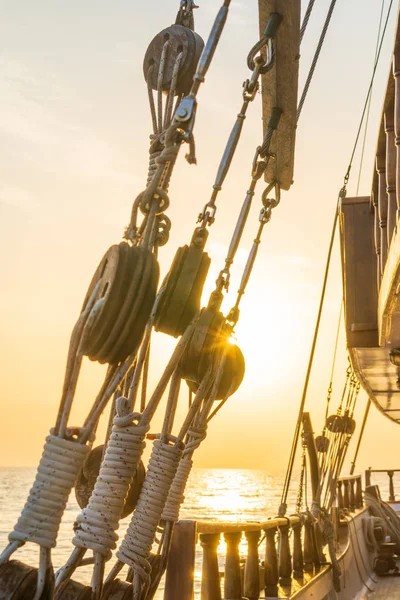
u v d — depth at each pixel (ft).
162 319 7.06
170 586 12.80
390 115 15.78
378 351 23.49
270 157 10.63
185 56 7.68
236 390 9.73
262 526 18.02
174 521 9.60
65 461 5.96
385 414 36.14
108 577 7.66
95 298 6.22
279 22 8.25
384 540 39.55
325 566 25.59
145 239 6.57
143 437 6.91
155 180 6.61
